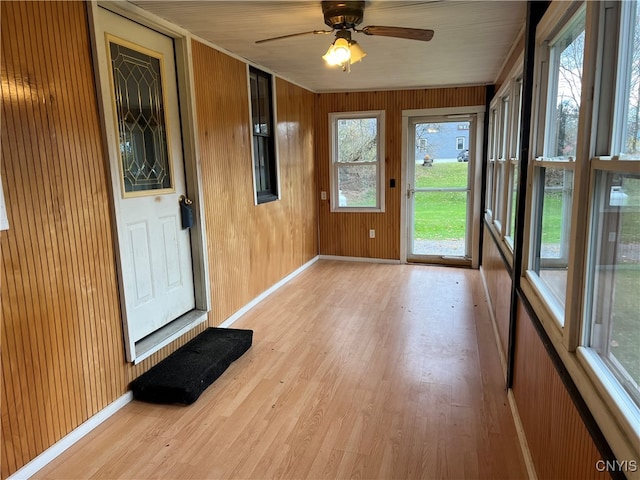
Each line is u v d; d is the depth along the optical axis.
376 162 5.65
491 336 3.33
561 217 1.71
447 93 5.20
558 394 1.49
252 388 2.63
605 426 1.03
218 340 3.07
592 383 1.17
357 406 2.41
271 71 4.36
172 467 1.96
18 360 1.86
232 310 3.72
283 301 4.27
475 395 2.50
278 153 4.64
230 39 3.20
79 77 2.12
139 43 2.64
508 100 3.36
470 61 3.92
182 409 2.42
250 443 2.11
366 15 2.69
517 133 2.93
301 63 4.04
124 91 2.54
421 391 2.55
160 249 2.88
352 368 2.85
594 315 1.28
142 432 2.21
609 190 1.20
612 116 1.19
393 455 2.01
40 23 1.92
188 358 2.79
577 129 1.42
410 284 4.78
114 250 2.36
